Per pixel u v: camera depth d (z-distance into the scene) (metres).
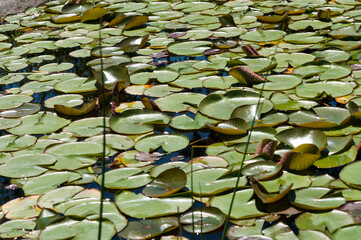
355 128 2.19
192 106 2.55
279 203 1.69
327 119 2.29
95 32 4.04
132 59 3.32
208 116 2.40
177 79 2.93
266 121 2.30
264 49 3.37
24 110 2.60
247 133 2.21
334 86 2.67
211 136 2.26
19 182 1.91
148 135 2.23
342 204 1.64
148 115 2.42
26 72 3.23
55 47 3.72
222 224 1.58
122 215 1.66
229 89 2.71
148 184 1.85
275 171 1.83
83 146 2.16
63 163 2.03
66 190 1.83
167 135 2.22
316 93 2.60
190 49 3.46
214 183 1.82
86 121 2.44
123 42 3.63
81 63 3.35
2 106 2.64
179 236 1.56
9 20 4.57
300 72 2.90
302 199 1.68
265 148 1.94
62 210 1.70
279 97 2.59
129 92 2.77
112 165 2.01
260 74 2.92
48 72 3.20
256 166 1.89
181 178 1.81
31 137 2.28
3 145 2.21
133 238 1.53
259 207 1.67
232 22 3.97
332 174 1.88
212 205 1.70
